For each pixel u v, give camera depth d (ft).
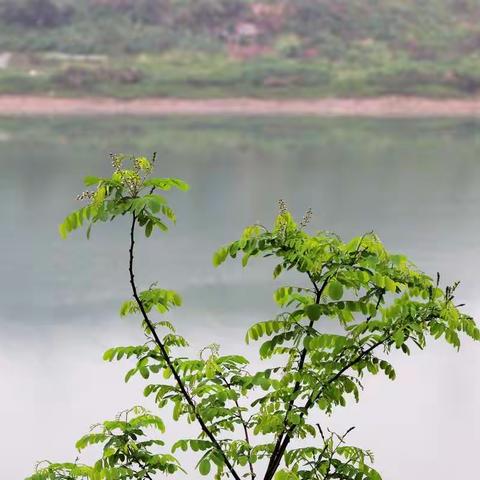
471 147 147.95
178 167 118.93
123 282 58.13
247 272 59.36
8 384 37.17
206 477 28.58
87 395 36.01
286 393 15.83
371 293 15.39
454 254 67.15
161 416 33.27
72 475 15.60
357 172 116.98
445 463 30.35
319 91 217.36
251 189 101.65
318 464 15.46
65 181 104.94
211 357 15.87
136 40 230.68
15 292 55.26
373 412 33.96
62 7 236.02
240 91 214.28
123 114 197.36
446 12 255.09
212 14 240.94
